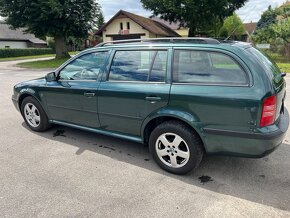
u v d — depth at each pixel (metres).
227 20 36.06
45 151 4.14
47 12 21.36
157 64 3.41
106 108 3.85
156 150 3.51
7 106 7.04
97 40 46.62
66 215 2.65
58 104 4.46
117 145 4.36
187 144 3.23
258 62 2.90
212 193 3.00
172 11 23.59
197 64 3.15
